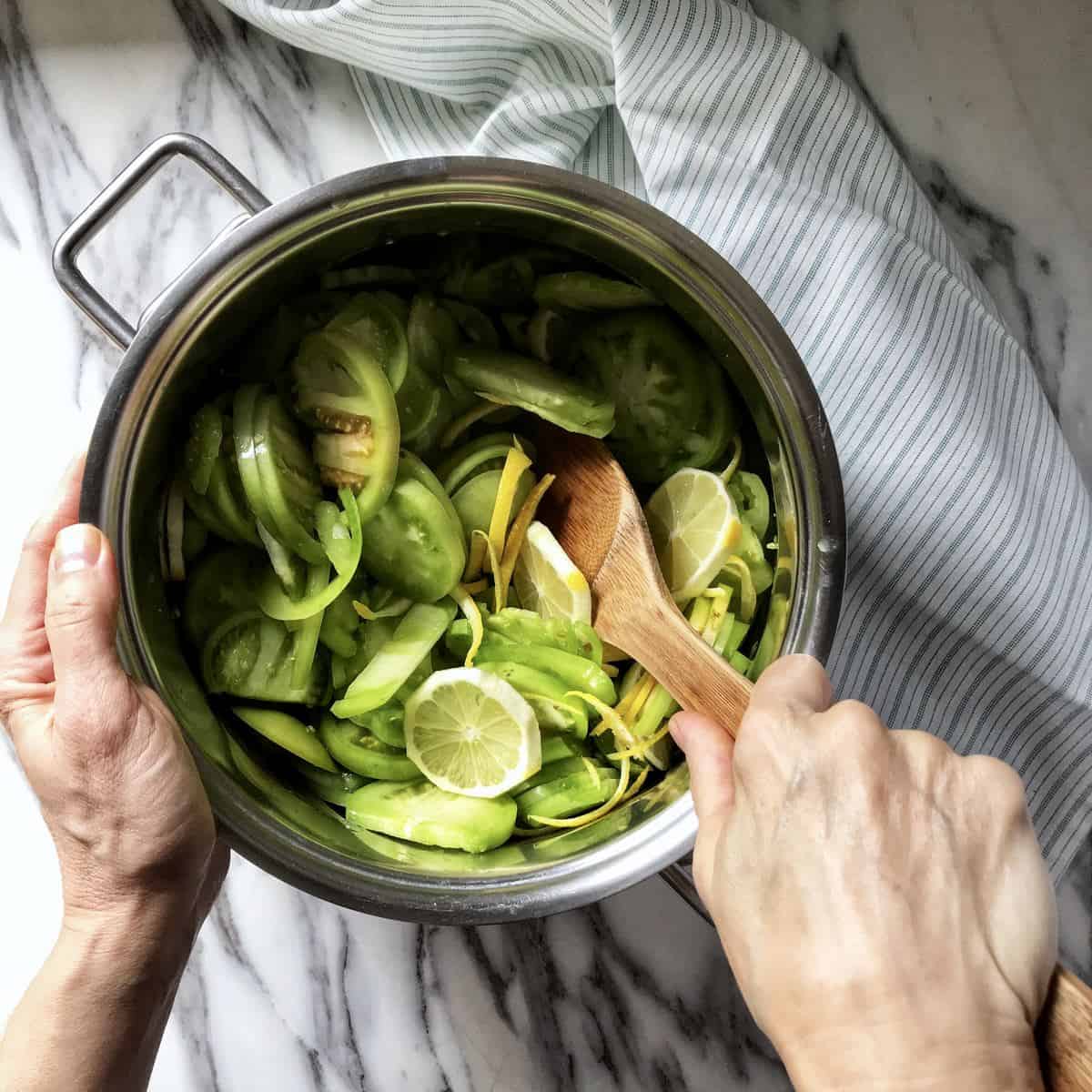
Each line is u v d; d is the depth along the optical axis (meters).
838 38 1.14
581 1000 1.12
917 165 1.15
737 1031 1.12
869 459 1.03
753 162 1.00
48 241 1.14
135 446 0.84
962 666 1.08
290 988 1.11
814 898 0.66
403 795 0.99
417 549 1.00
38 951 1.10
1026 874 0.68
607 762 1.05
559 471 1.07
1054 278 1.15
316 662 1.01
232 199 1.14
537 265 0.99
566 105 1.06
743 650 1.04
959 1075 0.61
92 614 0.79
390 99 1.11
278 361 0.98
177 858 0.84
